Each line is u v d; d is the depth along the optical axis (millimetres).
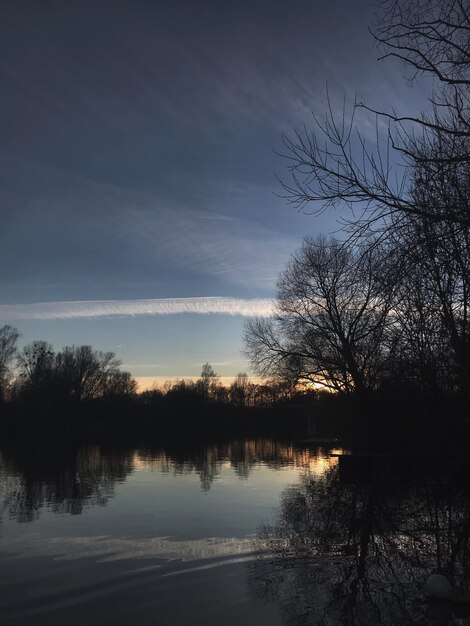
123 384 110688
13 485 22000
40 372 90750
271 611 7758
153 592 8602
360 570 9602
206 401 108500
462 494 18094
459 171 7629
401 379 18188
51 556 10727
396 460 22062
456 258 7410
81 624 7414
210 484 22031
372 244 7730
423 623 7238
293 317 40219
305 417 82625
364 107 7824
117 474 26250
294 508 15961
